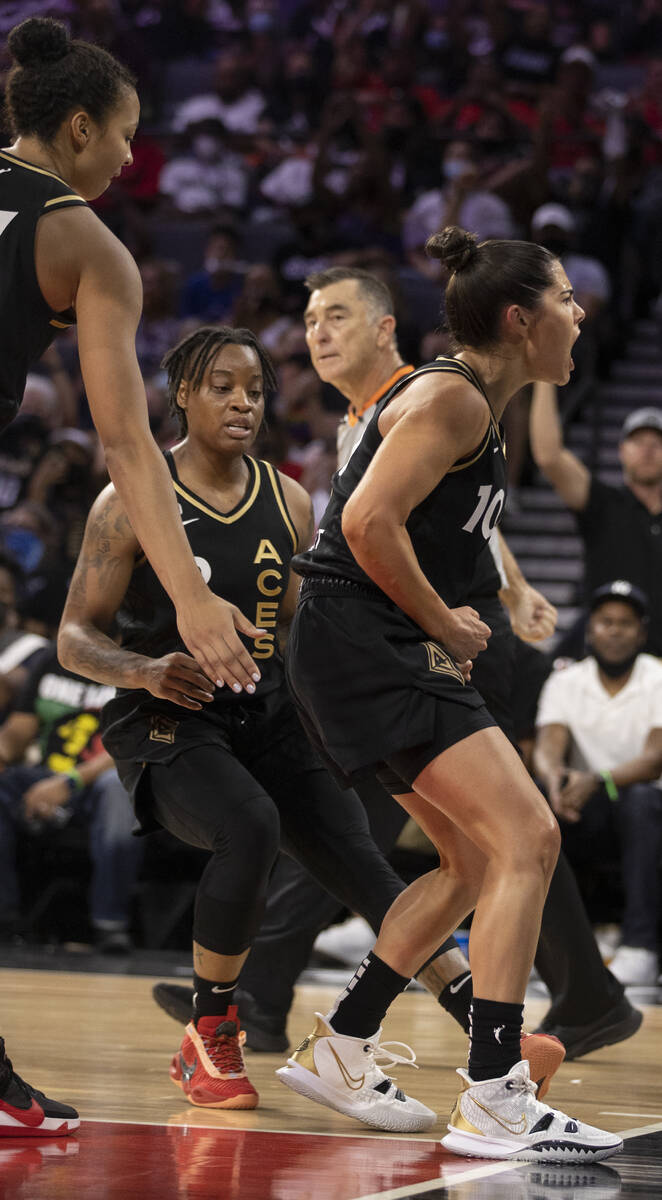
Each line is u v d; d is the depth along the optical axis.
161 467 5.98
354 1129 6.58
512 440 23.36
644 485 15.83
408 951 6.61
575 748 15.21
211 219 30.77
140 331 27.25
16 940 17.05
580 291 26.09
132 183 31.92
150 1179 5.16
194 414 7.93
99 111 6.14
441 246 6.55
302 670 6.43
